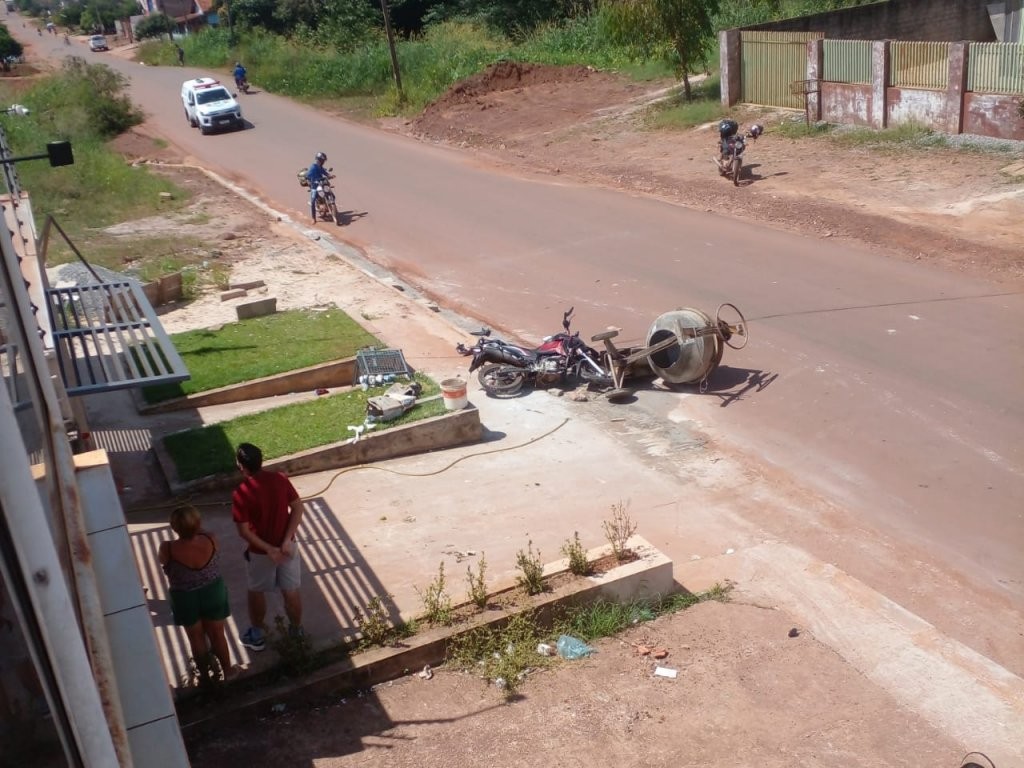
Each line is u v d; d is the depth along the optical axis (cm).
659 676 726
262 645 729
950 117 2300
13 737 257
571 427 1227
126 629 465
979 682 717
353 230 2261
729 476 1072
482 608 780
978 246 1711
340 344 1470
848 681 719
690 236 1980
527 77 3809
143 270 1953
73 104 3909
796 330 1445
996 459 1051
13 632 264
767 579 867
